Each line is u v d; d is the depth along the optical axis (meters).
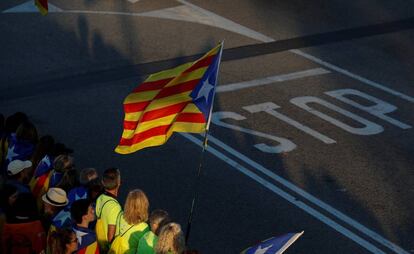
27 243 22.66
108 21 54.88
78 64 47.97
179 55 49.59
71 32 52.78
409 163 36.84
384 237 30.69
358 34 53.97
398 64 49.25
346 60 49.56
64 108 42.16
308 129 40.03
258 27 54.62
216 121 40.66
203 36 52.78
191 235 30.45
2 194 23.75
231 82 45.56
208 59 24.09
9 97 43.31
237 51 50.31
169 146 37.97
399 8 58.97
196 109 24.48
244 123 40.56
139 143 24.66
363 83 46.25
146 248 22.66
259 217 31.88
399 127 40.62
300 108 42.47
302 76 46.84
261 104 42.84
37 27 53.50
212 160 36.69
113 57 49.06
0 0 58.16
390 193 34.06
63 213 23.80
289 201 33.19
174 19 55.62
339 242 30.25
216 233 30.69
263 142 38.53
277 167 36.16
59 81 45.56
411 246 30.14
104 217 23.94
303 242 30.16
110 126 40.22
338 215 32.19
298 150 37.78
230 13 57.09
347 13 57.69
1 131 31.39
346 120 41.19
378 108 42.88
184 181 34.78
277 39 52.62
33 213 22.95
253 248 19.38
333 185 34.62
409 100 44.16
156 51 50.16
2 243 22.78
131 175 35.28
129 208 23.08
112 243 23.69
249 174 35.44
